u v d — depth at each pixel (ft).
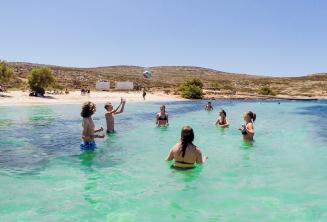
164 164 34.65
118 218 21.01
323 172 32.32
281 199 24.71
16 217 20.98
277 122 78.13
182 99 207.31
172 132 56.90
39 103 130.41
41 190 26.22
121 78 378.53
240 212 22.16
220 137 52.65
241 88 337.11
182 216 21.45
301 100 232.94
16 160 35.96
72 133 54.90
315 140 51.19
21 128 60.59
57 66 449.48
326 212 22.21
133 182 28.45
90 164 34.53
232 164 35.19
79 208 22.54
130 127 63.26
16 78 249.34
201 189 26.81
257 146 45.78
